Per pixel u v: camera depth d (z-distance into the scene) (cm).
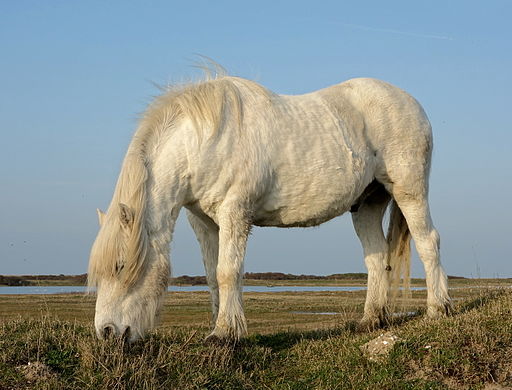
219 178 536
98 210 528
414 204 652
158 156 535
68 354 473
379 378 467
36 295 2159
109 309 483
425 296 1595
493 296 744
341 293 2373
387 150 643
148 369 455
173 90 568
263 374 502
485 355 486
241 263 533
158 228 516
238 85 582
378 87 651
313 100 617
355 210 686
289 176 573
